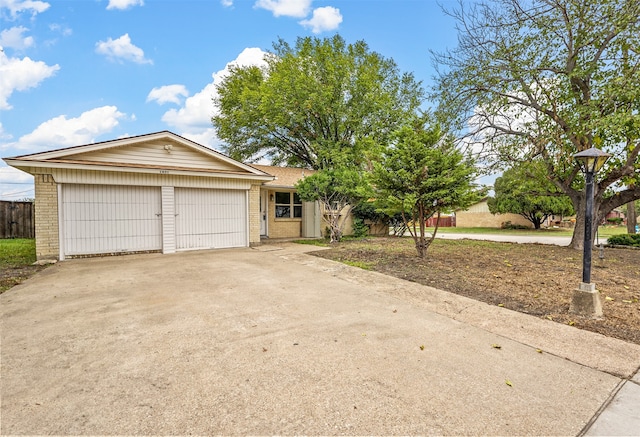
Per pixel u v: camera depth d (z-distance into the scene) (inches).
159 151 374.3
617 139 373.4
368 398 94.5
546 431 82.1
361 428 81.8
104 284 224.8
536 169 452.4
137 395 94.2
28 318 156.9
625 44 330.6
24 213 566.6
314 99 637.9
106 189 339.9
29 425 80.6
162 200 366.9
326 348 127.2
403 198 292.2
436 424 83.8
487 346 131.8
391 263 301.0
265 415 86.3
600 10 338.6
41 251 310.5
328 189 456.8
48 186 312.2
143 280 237.5
